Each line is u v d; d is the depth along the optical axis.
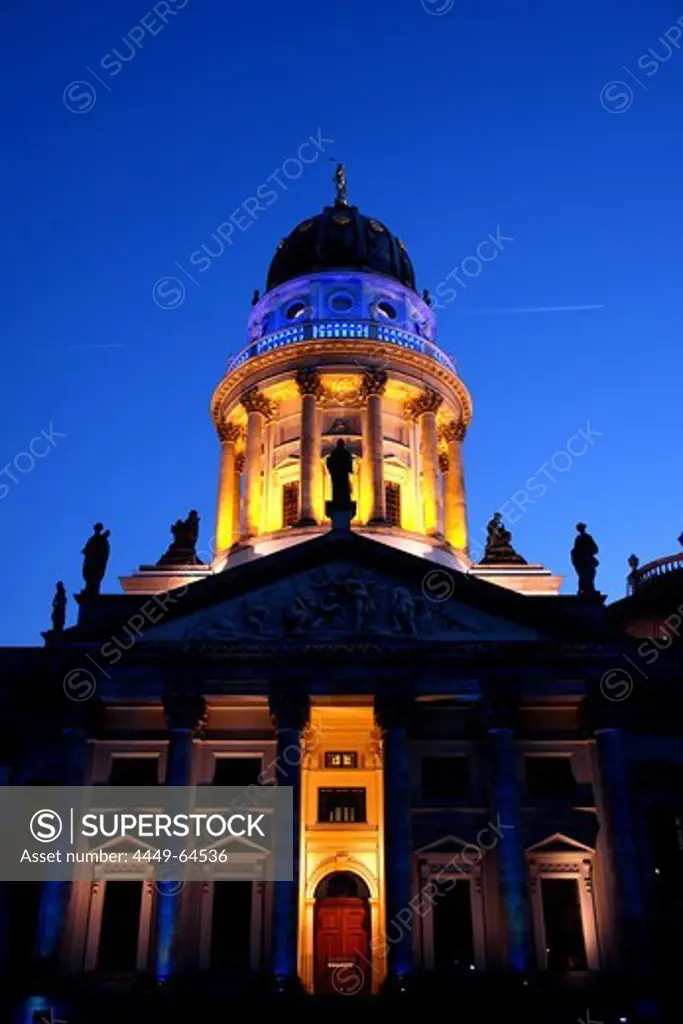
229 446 71.50
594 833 44.78
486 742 46.59
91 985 42.09
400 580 47.56
